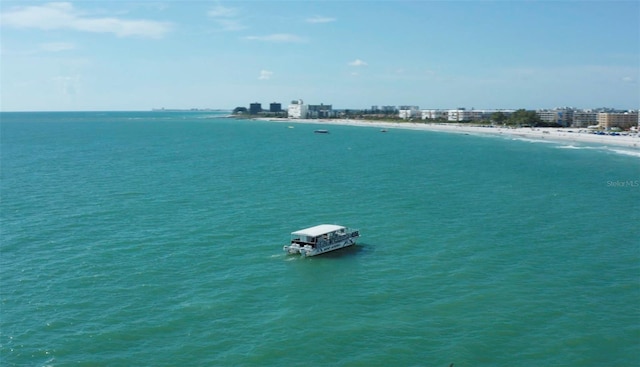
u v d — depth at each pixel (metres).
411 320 57.56
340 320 57.66
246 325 56.56
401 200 120.06
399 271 73.00
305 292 65.62
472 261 76.69
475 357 49.91
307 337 53.81
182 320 57.66
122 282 68.50
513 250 81.75
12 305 61.09
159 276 70.81
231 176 158.00
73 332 54.84
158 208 111.12
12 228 94.31
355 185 141.25
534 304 61.41
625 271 72.25
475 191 132.38
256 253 81.12
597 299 62.81
